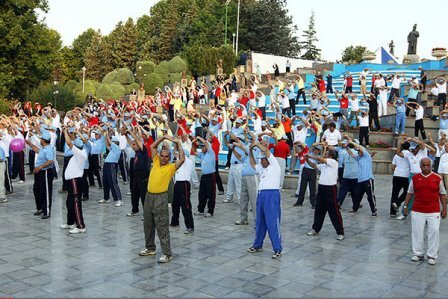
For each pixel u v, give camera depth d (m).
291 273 7.50
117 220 11.09
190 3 60.44
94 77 64.81
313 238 9.66
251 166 10.34
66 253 8.47
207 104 28.27
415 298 6.52
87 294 6.56
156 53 57.00
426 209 8.02
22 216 11.42
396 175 11.37
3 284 6.91
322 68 34.59
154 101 30.11
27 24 35.16
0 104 29.95
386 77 27.39
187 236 9.77
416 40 35.47
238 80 31.34
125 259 8.16
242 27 49.62
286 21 49.22
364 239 9.60
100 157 17.48
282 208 12.60
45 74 37.84
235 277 7.29
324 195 9.59
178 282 7.05
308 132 17.77
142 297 6.46
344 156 12.44
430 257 8.05
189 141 15.13
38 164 11.12
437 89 21.39
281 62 37.56
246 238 9.63
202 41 49.69
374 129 20.67
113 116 18.50
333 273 7.52
